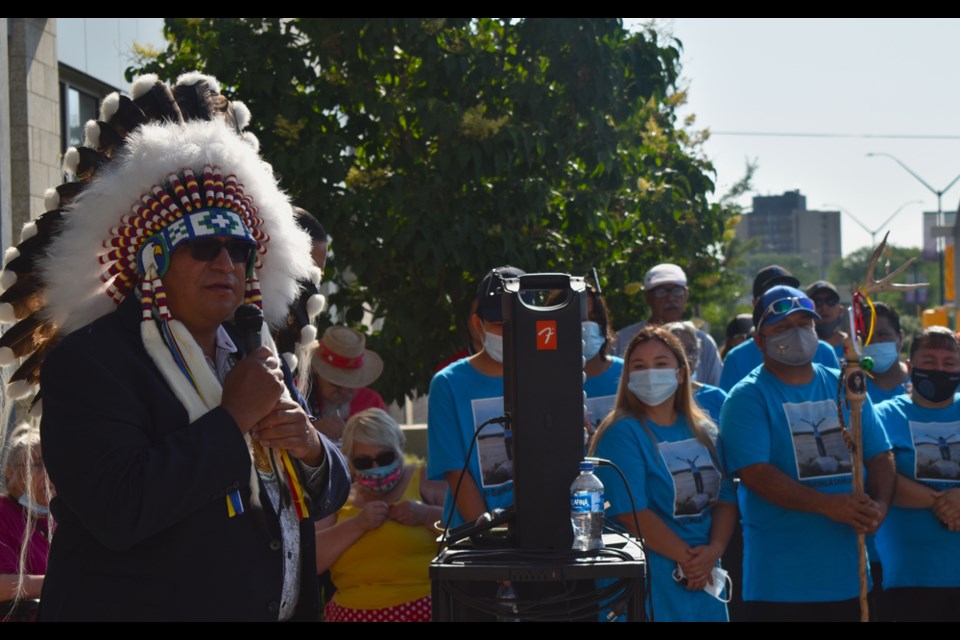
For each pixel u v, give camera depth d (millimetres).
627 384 6188
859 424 6504
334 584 6691
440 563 3561
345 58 10055
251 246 3512
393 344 10078
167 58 10719
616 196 11250
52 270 3400
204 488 3070
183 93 3922
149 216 3383
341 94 9977
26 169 9828
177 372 3279
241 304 3572
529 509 3826
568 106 10250
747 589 6793
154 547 3158
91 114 12320
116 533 2992
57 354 3168
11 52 9812
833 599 6523
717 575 6066
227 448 3113
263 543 3340
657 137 12039
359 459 6656
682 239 11469
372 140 10359
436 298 10070
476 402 5754
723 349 11617
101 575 3154
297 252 3789
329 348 7680
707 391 7930
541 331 3857
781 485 6488
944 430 7387
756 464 6539
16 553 5078
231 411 3195
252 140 3979
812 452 6648
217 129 3529
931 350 7387
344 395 7750
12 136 9805
